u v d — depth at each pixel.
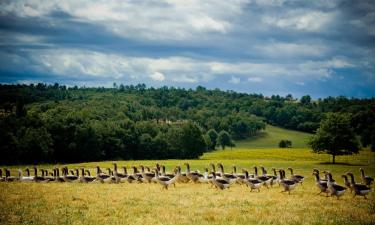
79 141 128.00
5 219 23.80
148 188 39.53
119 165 96.69
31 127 118.75
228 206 28.14
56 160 127.12
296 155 127.44
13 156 113.19
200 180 45.09
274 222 22.97
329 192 33.88
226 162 103.56
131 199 31.25
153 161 113.00
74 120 134.62
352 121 168.00
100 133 135.88
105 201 30.27
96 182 47.72
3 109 168.75
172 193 35.12
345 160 114.62
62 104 189.38
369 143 151.00
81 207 27.62
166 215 24.66
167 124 196.38
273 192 36.72
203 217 24.14
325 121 115.12
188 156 147.62
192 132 146.88
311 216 24.81
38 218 24.03
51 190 37.59
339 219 24.06
